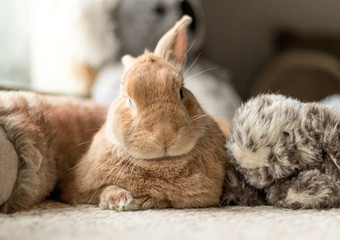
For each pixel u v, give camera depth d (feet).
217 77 3.54
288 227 1.29
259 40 4.71
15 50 3.33
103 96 3.08
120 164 1.70
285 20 4.69
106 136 1.78
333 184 1.56
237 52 4.73
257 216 1.46
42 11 3.40
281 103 1.66
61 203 1.82
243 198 1.73
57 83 3.42
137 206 1.63
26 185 1.63
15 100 1.83
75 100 2.29
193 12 3.31
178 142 1.59
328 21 4.64
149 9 3.23
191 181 1.66
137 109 1.63
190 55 3.38
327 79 4.38
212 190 1.68
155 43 3.28
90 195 1.76
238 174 1.73
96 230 1.28
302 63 4.45
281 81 4.49
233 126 1.71
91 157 1.79
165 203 1.68
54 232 1.25
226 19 4.68
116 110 1.72
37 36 3.41
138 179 1.67
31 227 1.30
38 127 1.80
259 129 1.60
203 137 1.74
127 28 3.26
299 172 1.63
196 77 3.28
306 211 1.55
